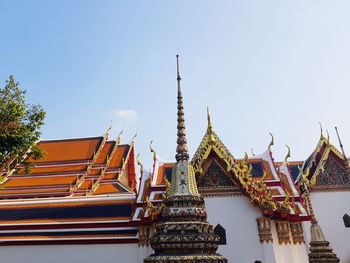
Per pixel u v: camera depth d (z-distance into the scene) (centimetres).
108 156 5388
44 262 2398
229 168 2211
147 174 2625
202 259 1010
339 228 2861
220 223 2166
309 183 2962
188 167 1272
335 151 3098
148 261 1046
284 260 2103
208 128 2323
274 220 2186
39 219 2614
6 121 2259
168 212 1169
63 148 5538
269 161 2623
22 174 4775
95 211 2636
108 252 2362
